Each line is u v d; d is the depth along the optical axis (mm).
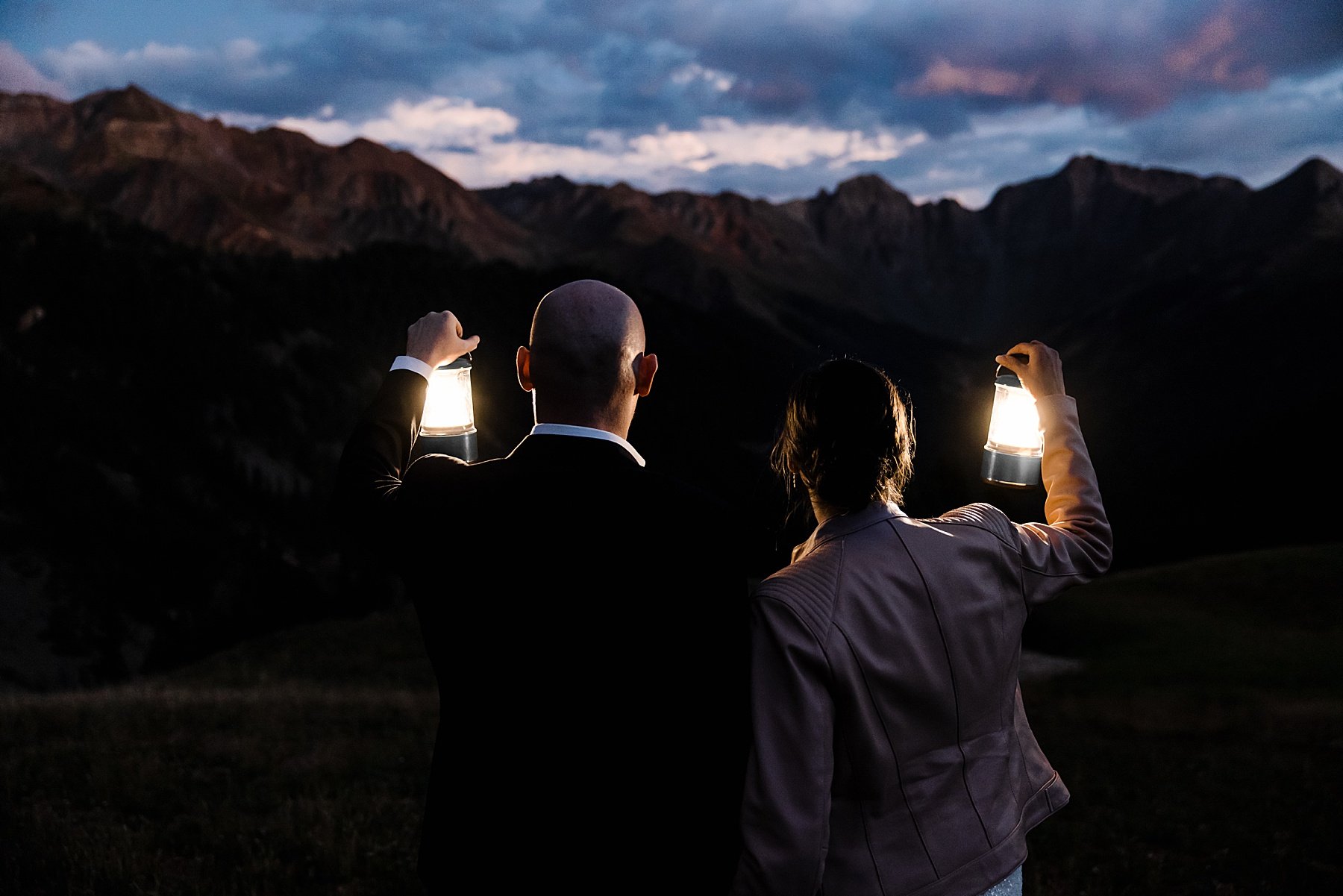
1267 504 104812
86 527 118500
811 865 1535
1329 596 32875
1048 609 34406
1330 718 14656
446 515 1567
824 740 1570
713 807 1517
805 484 1804
